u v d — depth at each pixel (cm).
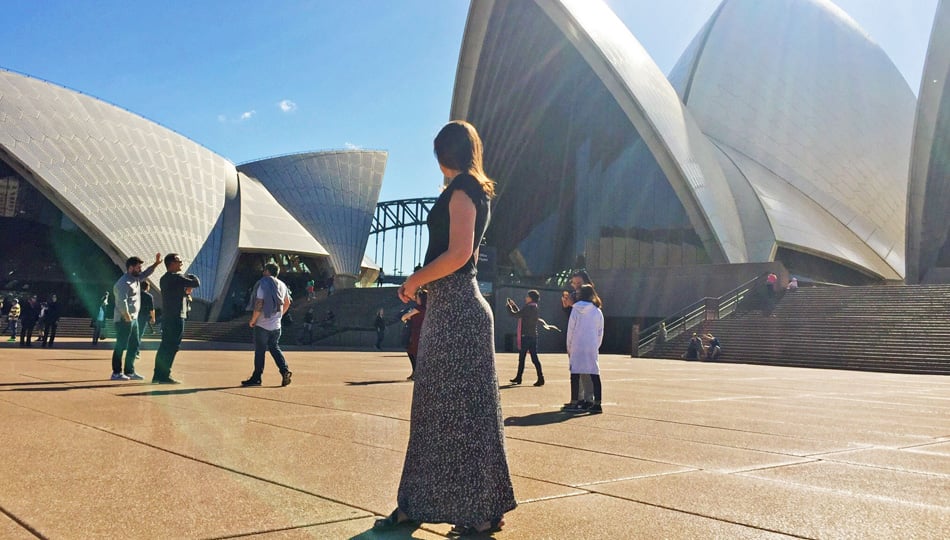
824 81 5206
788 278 3172
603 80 3953
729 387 1186
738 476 411
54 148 4106
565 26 3834
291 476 373
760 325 2598
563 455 468
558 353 3022
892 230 5100
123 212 4228
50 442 457
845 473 429
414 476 280
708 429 620
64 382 885
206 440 476
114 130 4528
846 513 326
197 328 3638
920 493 374
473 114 4550
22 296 4381
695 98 5009
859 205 4966
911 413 829
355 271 5503
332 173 5934
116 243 4084
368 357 1925
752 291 3088
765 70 5112
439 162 297
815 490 376
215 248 4662
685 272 3453
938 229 4397
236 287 4988
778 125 4962
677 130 4153
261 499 324
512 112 4700
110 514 291
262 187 5531
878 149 5222
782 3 5466
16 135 3981
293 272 5347
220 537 265
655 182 4234
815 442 559
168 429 519
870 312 2559
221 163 5269
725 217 4094
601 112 4491
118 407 641
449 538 276
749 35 5231
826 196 4856
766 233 4166
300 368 1358
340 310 3853
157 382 908
